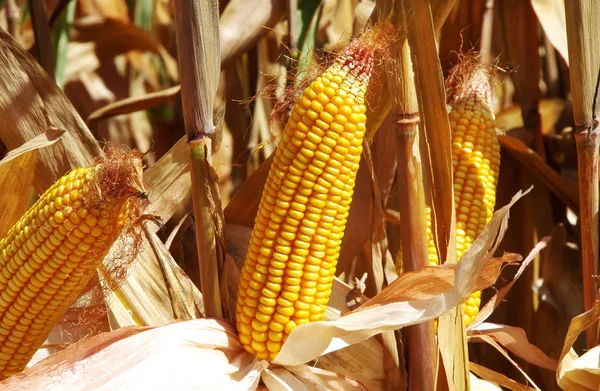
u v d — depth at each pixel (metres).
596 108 0.82
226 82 1.26
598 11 0.81
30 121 0.86
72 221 0.70
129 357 0.73
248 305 0.73
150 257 0.83
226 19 1.08
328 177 0.70
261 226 0.72
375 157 0.87
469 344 1.07
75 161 0.86
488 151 0.85
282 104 0.78
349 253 0.89
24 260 0.72
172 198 0.87
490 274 0.76
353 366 0.80
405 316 0.74
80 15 1.65
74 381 0.73
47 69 1.07
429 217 0.82
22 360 0.76
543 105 1.22
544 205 1.10
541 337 1.07
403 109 0.76
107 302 0.81
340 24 1.39
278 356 0.73
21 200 0.83
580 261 1.09
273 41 1.27
